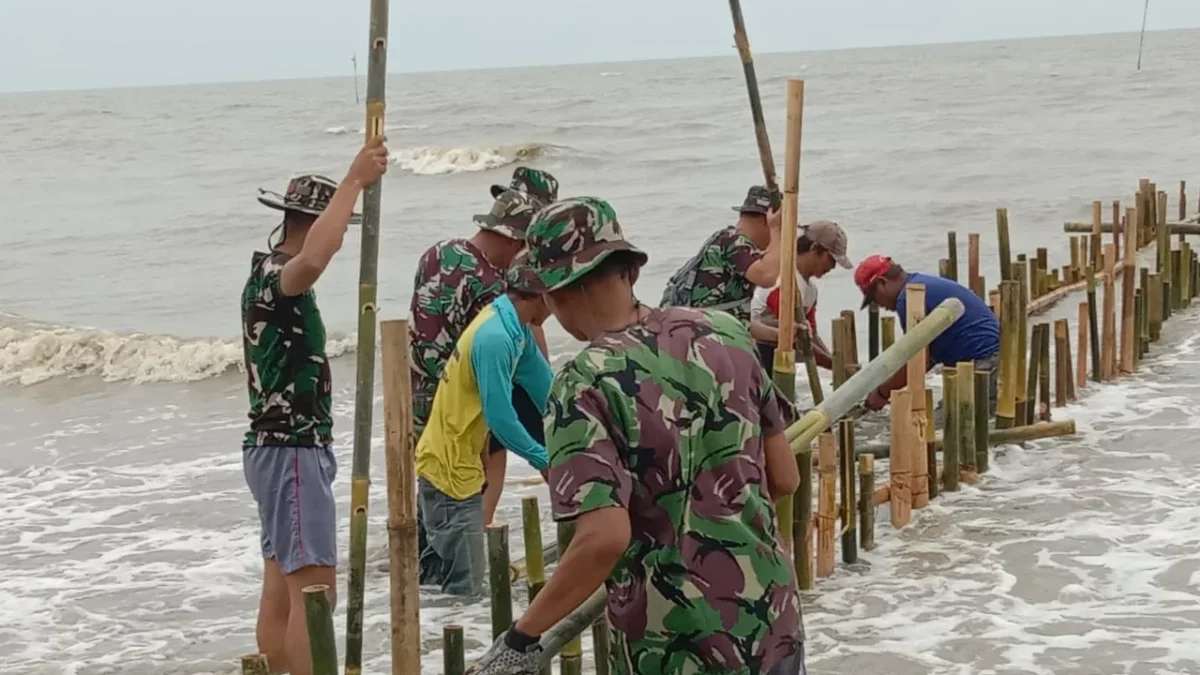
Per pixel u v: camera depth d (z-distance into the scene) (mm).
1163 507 6578
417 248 20219
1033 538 6254
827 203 22062
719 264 6668
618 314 2850
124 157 47969
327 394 4562
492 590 3826
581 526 2668
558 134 42031
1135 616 5320
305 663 4504
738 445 2816
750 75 5590
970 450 7078
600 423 2699
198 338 13188
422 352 5867
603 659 4141
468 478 5770
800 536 5684
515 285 2938
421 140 43375
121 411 11062
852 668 4965
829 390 9484
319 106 79438
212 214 26609
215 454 9289
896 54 136250
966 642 5152
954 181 24094
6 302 17922
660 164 31391
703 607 2773
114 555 7047
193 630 5902
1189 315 11133
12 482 8805
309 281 4215
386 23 3525
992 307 8648
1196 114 35344
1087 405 8555
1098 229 12141
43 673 5441
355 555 3607
